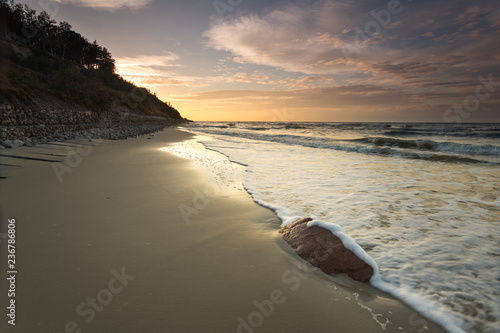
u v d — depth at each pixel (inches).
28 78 729.6
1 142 428.1
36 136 550.3
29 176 272.4
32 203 190.9
